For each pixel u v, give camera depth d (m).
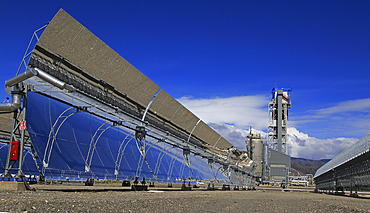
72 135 25.58
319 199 34.72
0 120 37.75
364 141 39.19
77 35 24.27
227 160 60.22
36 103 21.88
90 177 25.91
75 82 25.36
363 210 21.56
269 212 18.66
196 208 18.05
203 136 52.97
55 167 22.28
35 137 20.91
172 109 41.12
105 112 28.91
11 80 19.25
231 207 20.16
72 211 12.21
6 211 10.59
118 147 32.88
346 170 49.69
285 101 136.12
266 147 126.50
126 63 29.98
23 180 19.02
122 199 17.77
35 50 21.89
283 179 123.19
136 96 33.75
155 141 42.03
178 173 48.53
